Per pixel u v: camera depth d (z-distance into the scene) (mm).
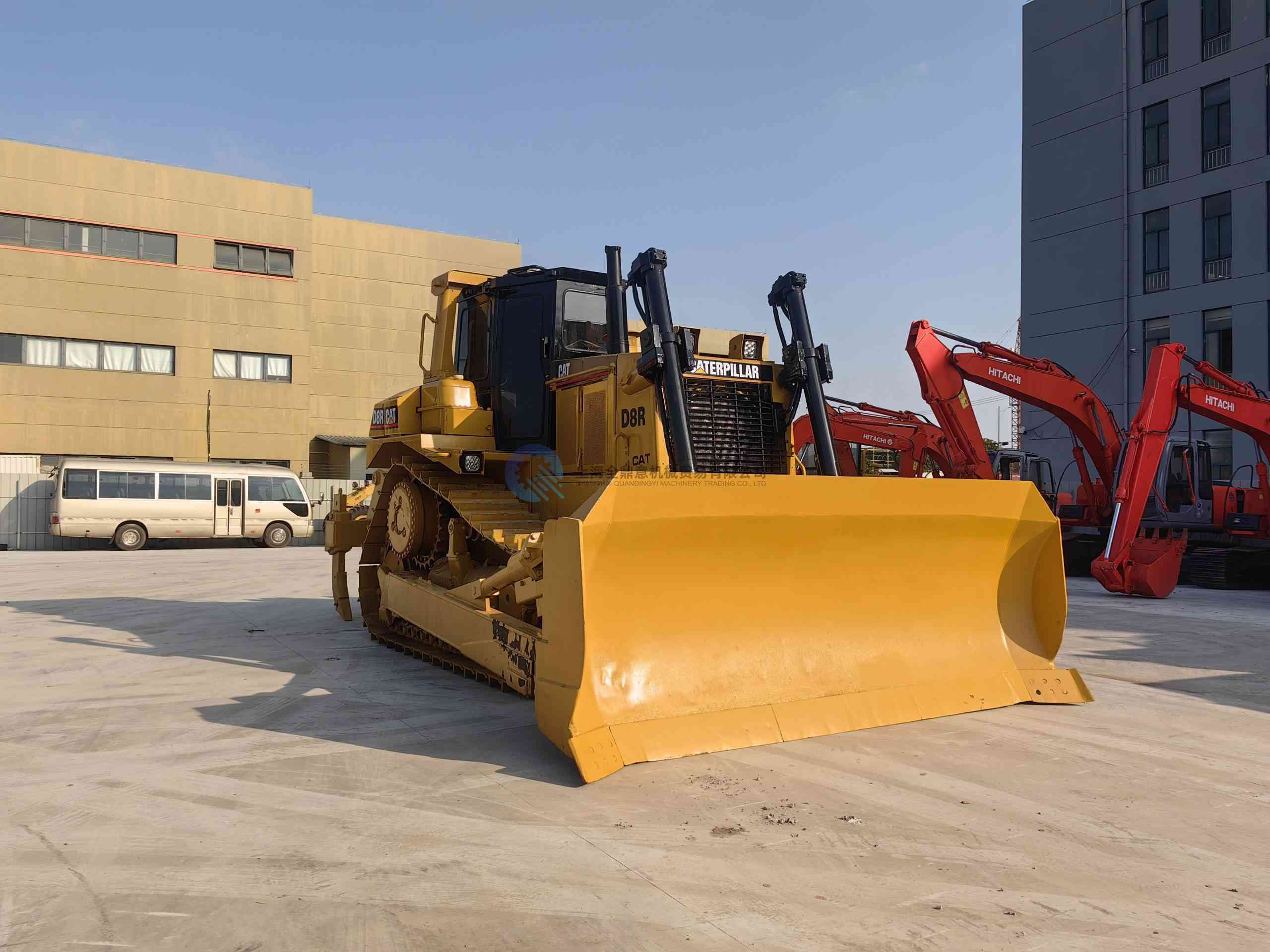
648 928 2721
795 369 5887
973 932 2701
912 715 5031
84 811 3746
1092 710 5469
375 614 8469
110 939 2658
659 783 4039
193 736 4902
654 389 5461
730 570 4750
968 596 5578
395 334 32312
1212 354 22250
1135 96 23875
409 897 2932
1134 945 2635
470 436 6855
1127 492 12422
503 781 4105
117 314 26609
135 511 21422
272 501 23078
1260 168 21391
